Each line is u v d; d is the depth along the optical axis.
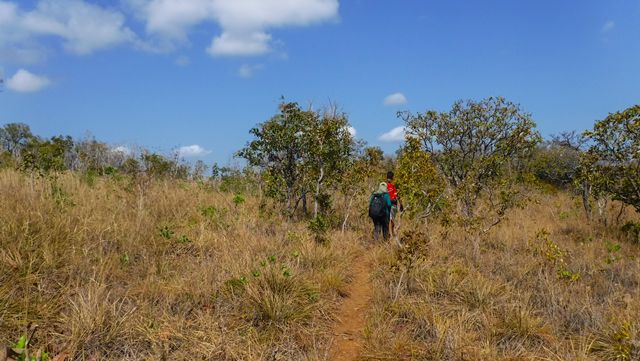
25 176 8.53
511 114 11.62
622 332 4.61
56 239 5.79
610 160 10.05
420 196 9.23
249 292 5.43
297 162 11.62
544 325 5.26
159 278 5.79
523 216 12.71
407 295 6.25
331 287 6.48
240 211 10.16
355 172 11.13
